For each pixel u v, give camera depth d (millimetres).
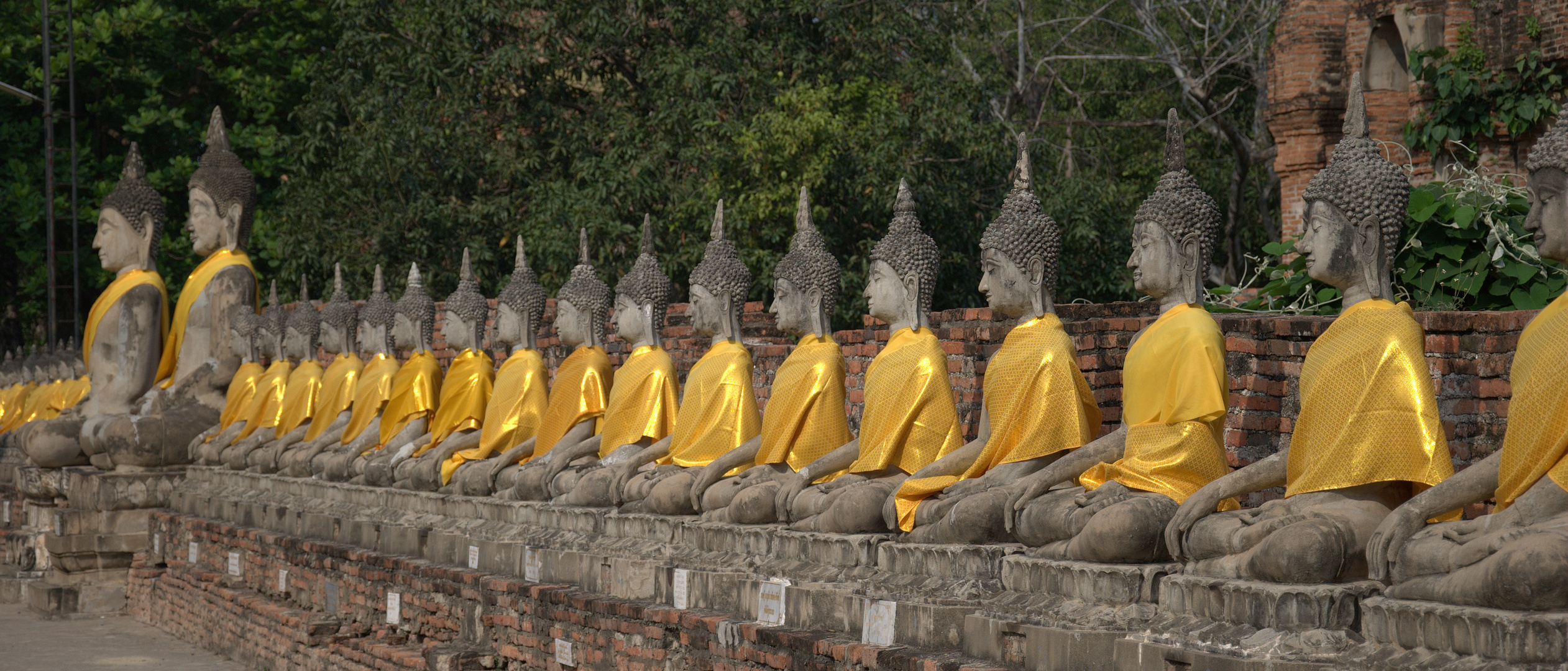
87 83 38344
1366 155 7383
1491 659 5855
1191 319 8203
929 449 10398
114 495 22359
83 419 23375
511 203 29969
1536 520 6293
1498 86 19516
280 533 18781
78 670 17500
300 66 38062
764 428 11609
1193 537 7445
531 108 30234
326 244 29922
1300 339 11102
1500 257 12039
